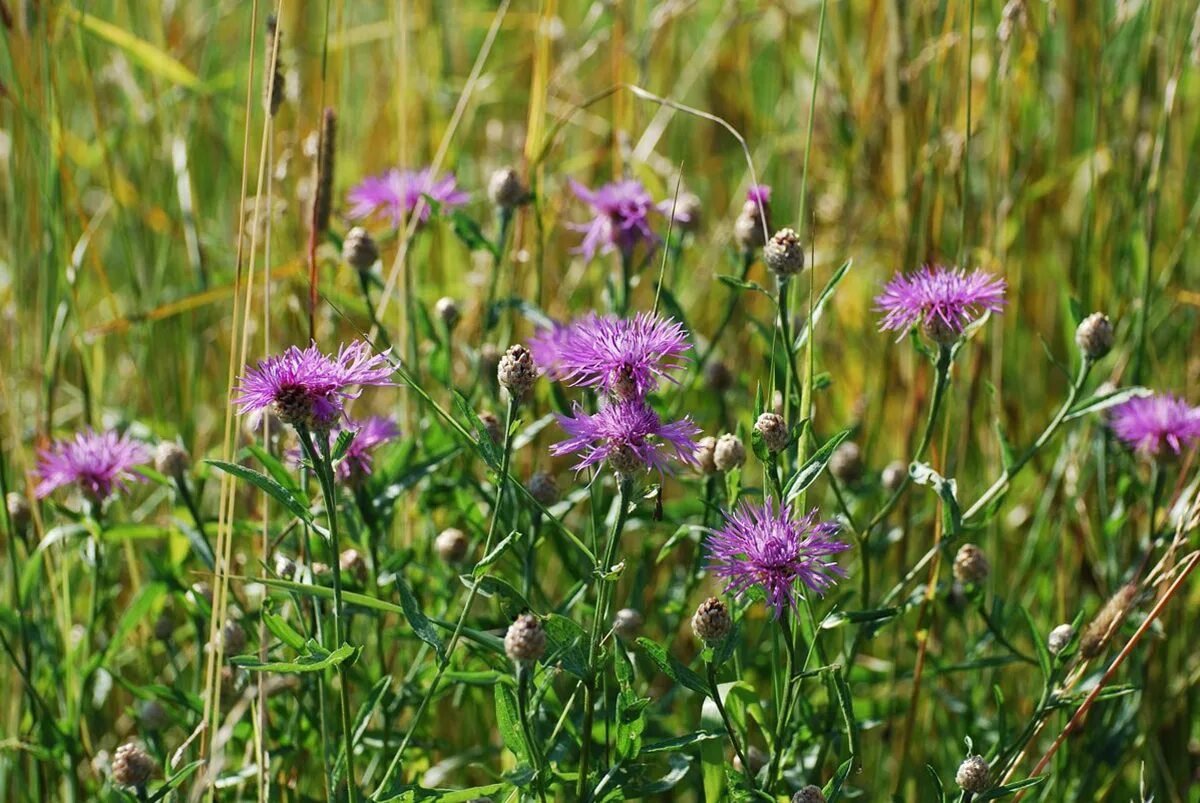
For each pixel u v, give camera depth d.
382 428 1.29
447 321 1.35
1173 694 1.39
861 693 1.41
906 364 1.50
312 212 1.30
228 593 1.31
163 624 1.34
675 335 1.21
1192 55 1.38
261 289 1.46
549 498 1.29
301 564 1.28
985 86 1.46
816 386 1.28
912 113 1.47
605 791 1.22
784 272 1.24
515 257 1.43
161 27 1.57
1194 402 1.44
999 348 1.43
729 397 1.45
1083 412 1.27
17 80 1.41
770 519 1.21
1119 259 1.45
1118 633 1.32
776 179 1.64
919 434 1.46
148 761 1.22
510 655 1.18
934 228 1.43
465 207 1.58
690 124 1.67
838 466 1.37
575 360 1.21
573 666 1.20
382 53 1.65
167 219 1.53
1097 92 1.46
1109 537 1.36
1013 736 1.35
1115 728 1.34
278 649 1.29
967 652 1.34
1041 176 1.55
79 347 1.42
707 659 1.21
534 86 1.46
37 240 1.45
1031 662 1.29
